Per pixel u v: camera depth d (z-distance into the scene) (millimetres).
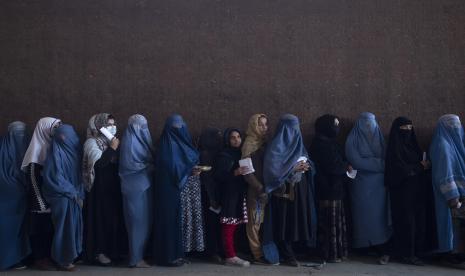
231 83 5828
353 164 5445
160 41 5828
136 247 5137
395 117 5848
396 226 5297
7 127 5750
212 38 5836
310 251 5551
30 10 5809
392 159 5281
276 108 5828
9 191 5125
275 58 5840
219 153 5266
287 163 5121
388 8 5871
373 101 5848
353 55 5855
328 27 5855
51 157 5066
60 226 4984
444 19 5852
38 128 5219
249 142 5273
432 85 5859
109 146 5223
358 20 5867
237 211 5188
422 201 5254
